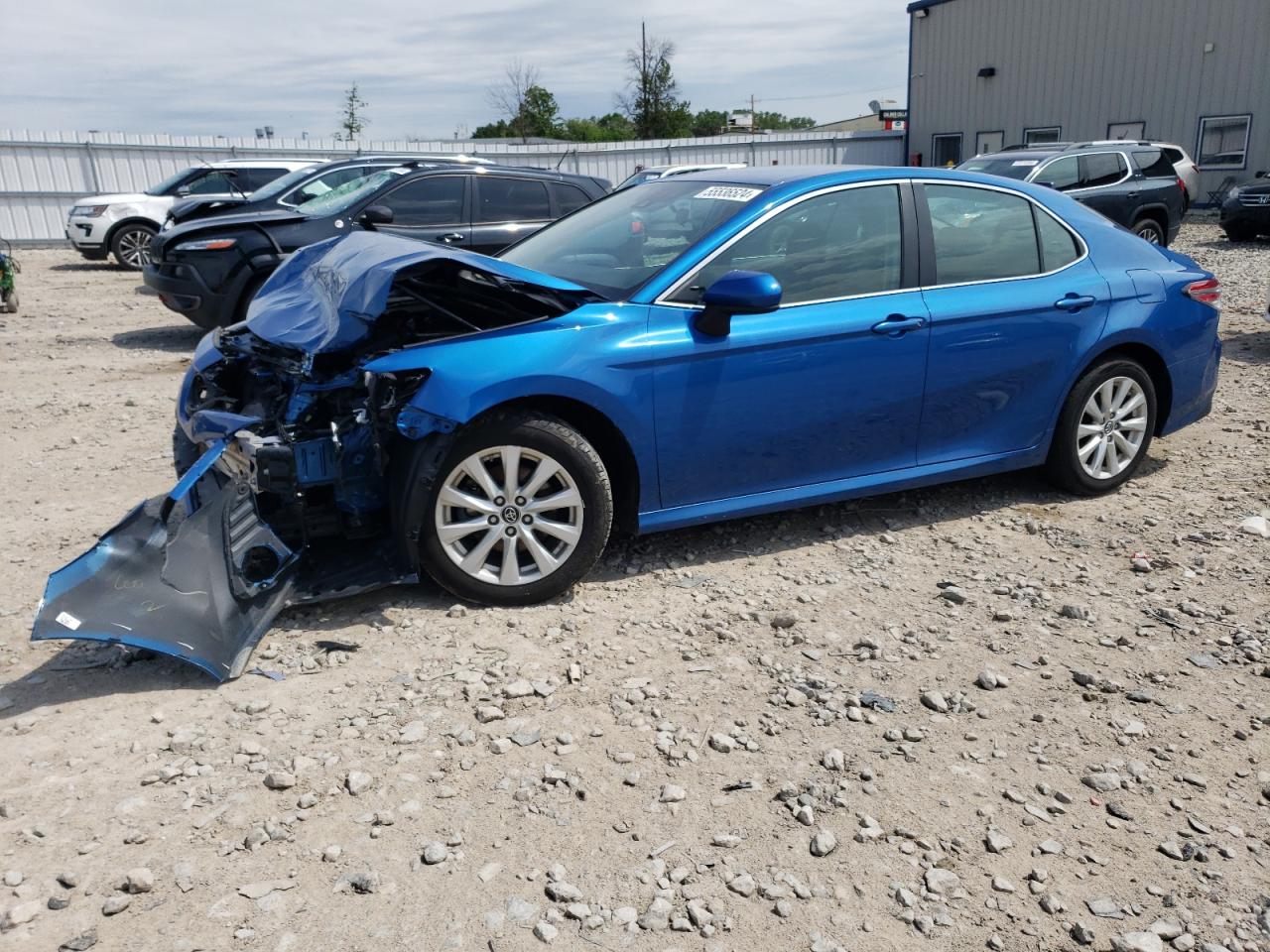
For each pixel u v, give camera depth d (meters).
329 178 11.35
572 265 4.67
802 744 3.18
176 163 24.58
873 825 2.80
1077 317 5.03
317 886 2.54
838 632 3.92
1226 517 5.10
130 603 3.37
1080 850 2.73
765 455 4.41
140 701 3.37
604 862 2.65
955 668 3.66
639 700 3.42
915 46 33.16
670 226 4.59
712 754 3.12
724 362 4.20
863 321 4.45
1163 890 2.59
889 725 3.30
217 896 2.50
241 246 9.23
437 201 9.83
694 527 4.96
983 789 2.97
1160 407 5.60
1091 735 3.25
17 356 9.69
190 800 2.86
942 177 4.88
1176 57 25.77
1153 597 4.22
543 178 10.32
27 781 2.93
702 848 2.71
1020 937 2.43
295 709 3.33
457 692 3.45
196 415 3.97
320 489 3.99
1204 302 5.51
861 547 4.74
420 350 3.88
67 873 2.56
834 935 2.42
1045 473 5.40
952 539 4.83
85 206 17.34
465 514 3.94
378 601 4.12
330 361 4.18
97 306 13.12
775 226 4.42
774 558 4.62
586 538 4.08
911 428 4.74
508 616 4.00
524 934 2.40
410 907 2.47
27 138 22.78
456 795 2.91
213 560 3.58
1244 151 24.72
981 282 4.84
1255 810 2.90
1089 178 14.96
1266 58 23.91
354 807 2.84
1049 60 28.89
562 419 4.03
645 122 51.28
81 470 5.98
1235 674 3.62
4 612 4.04
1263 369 8.31
